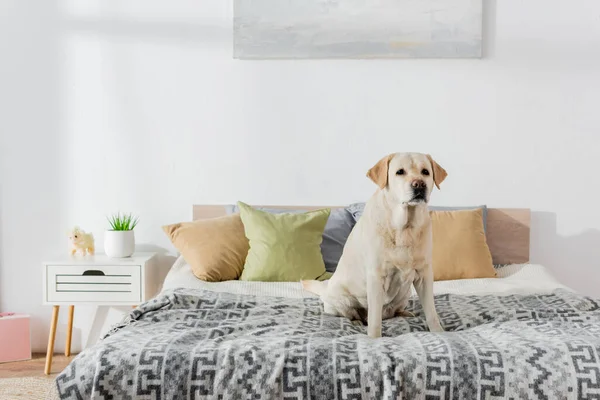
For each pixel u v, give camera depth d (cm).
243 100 360
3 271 365
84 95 360
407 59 356
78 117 361
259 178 363
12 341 348
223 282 298
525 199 358
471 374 166
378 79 357
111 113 361
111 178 363
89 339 367
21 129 361
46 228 365
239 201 338
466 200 359
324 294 243
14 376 324
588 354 170
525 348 174
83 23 359
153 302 230
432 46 352
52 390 303
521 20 353
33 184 363
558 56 354
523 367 167
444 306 243
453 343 180
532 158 356
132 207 364
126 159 363
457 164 358
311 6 354
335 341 184
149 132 362
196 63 360
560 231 358
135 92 360
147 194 364
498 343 182
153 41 359
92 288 328
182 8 358
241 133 361
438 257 314
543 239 359
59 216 364
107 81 360
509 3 353
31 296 365
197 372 169
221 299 236
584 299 235
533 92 355
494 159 358
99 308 365
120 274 328
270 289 284
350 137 360
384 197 218
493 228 354
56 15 358
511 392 164
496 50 355
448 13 351
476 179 358
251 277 305
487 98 356
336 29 354
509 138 357
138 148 362
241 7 355
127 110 361
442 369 167
